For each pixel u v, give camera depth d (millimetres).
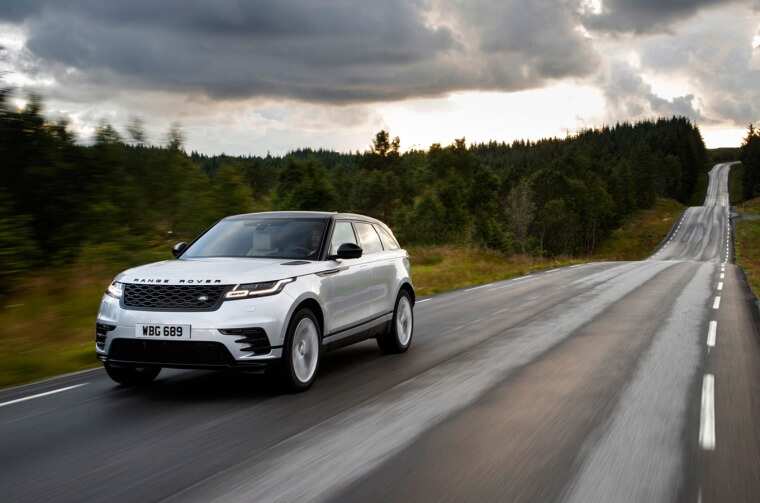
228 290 6293
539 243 110625
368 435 5188
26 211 14539
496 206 112000
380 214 113188
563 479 4234
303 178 84125
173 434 5250
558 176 124000
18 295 12516
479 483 4145
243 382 7254
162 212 17406
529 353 9062
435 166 130125
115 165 15914
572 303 15766
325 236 7695
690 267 33781
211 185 18438
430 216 84750
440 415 5809
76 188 15180
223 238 7789
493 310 14359
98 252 14492
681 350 9344
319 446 4898
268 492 3969
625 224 139500
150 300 6363
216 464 4500
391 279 8891
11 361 8305
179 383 7234
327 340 7277
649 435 5242
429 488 4051
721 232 113688
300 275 6867
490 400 6367
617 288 20094
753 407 6199
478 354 9000
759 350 9445
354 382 7207
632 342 10023
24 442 5094
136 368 7070
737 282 23359
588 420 5668
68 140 15375
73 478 4258
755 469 4469
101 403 6336
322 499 3861
